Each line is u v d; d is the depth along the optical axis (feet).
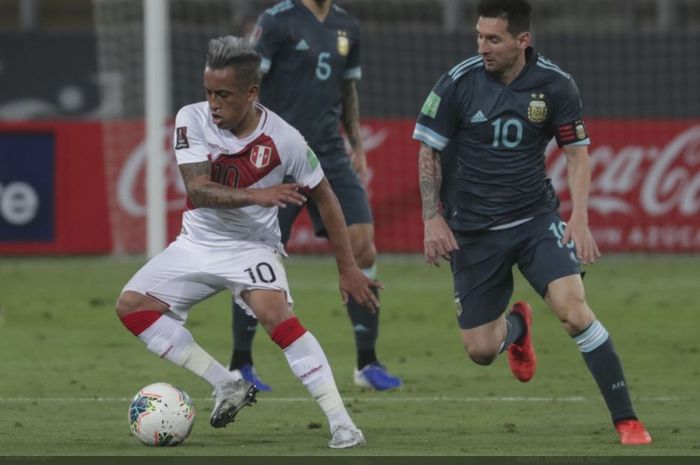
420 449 73.56
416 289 168.14
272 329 73.05
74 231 194.70
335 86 101.81
